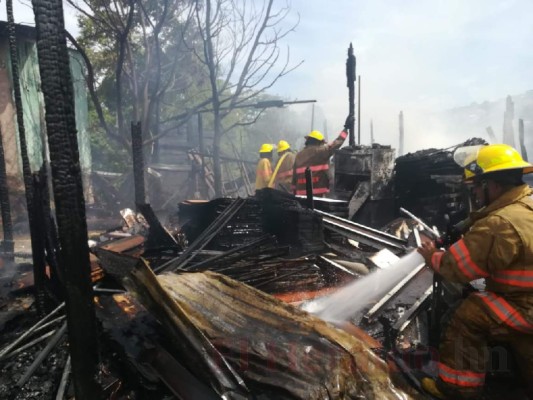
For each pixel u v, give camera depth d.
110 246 5.31
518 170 2.12
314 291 3.99
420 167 6.68
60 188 1.80
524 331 2.03
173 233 6.23
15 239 8.00
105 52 16.80
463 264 2.07
